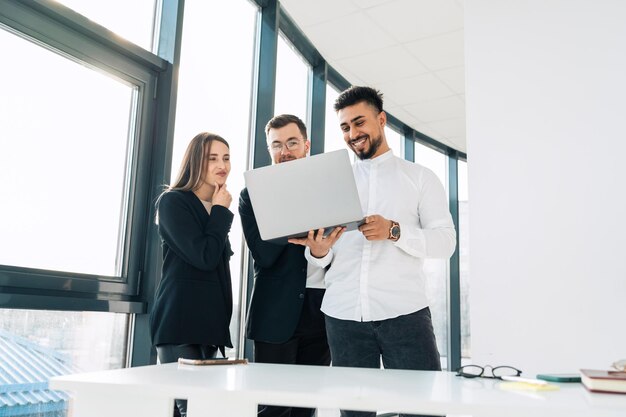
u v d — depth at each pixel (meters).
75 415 0.91
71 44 1.78
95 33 1.84
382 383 0.92
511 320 1.89
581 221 1.83
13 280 1.53
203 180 1.75
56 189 1.75
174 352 1.54
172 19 2.18
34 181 1.68
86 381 0.91
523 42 2.03
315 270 1.91
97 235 1.89
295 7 3.12
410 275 1.60
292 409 1.87
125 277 1.95
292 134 1.96
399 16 3.22
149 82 2.10
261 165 2.81
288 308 1.81
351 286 1.61
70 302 1.68
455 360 5.14
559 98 1.93
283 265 1.87
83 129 1.86
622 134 1.82
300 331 1.86
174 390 0.86
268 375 1.01
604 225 1.80
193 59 2.41
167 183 2.07
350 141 1.73
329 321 1.64
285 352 1.83
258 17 3.01
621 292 1.74
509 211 1.95
